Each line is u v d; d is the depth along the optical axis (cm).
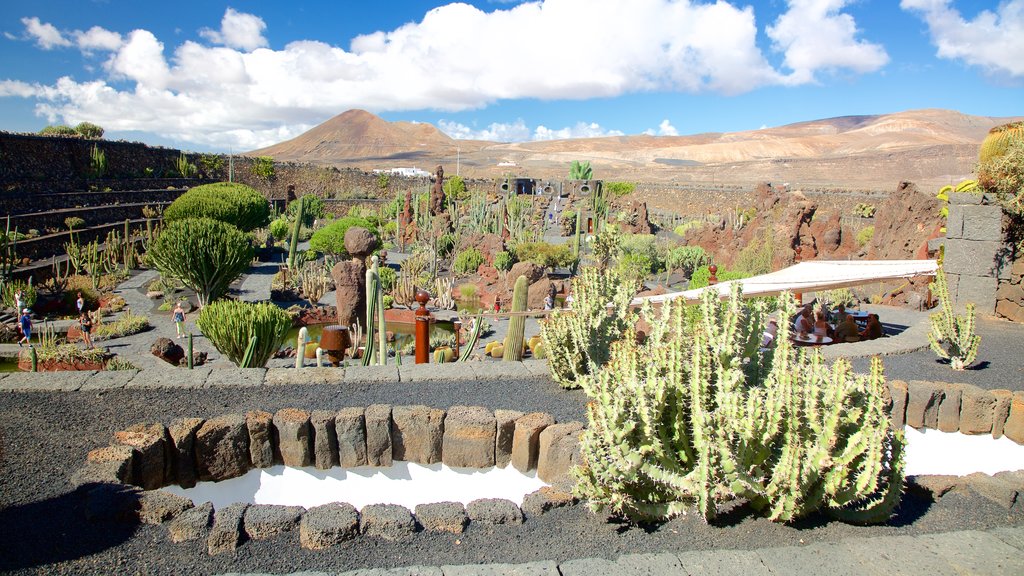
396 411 582
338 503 415
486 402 656
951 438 680
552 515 432
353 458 572
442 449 582
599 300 703
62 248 2942
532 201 6128
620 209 5119
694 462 427
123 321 1764
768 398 405
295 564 365
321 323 2039
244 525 390
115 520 402
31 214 2992
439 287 2355
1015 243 1167
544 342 716
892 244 2062
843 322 1245
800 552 376
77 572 350
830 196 5116
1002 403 666
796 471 394
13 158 3525
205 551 375
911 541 392
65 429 558
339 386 692
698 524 420
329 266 2694
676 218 5447
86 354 1262
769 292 1040
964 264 1212
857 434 407
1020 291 1152
